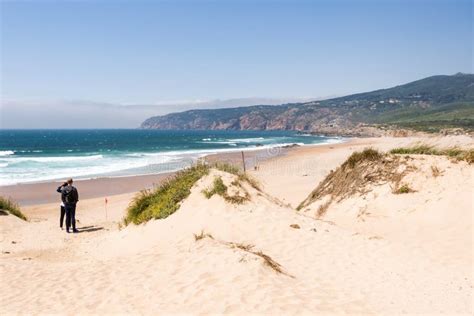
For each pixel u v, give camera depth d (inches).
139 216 450.9
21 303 251.0
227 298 227.9
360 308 223.8
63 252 424.2
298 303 221.9
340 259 309.6
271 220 381.1
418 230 381.4
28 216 695.7
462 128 4367.6
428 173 455.8
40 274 306.0
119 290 259.1
